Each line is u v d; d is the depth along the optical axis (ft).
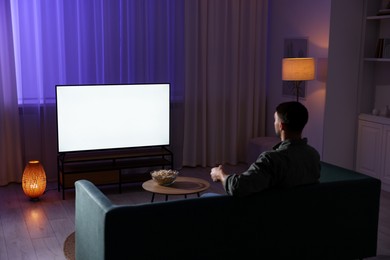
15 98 19.22
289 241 10.86
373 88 20.70
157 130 19.66
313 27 20.63
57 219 15.83
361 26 20.21
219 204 10.03
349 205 11.35
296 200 10.71
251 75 23.04
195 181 15.05
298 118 10.46
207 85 22.35
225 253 10.30
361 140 20.51
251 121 23.36
